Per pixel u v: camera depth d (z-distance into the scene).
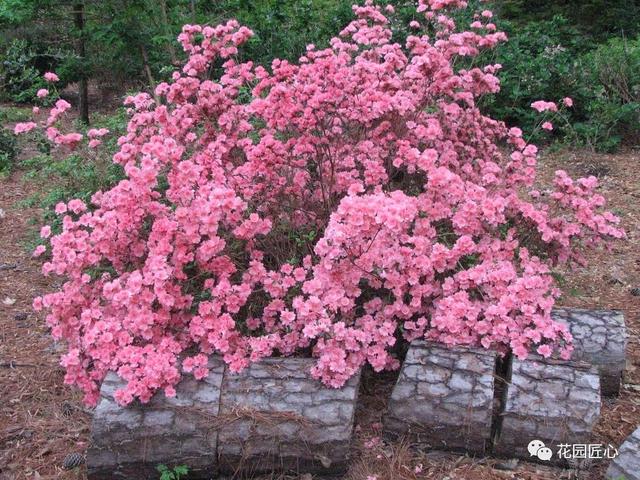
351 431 2.78
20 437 3.10
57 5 7.32
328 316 2.93
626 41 8.48
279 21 8.59
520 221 3.54
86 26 7.45
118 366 2.93
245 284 3.06
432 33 6.43
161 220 3.01
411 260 3.09
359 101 3.59
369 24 5.15
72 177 4.82
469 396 2.79
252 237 3.30
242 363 2.92
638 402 3.25
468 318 3.03
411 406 2.82
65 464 2.92
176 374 2.79
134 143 3.65
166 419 2.72
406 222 3.10
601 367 3.19
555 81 7.59
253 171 3.44
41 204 4.91
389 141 3.75
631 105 7.10
